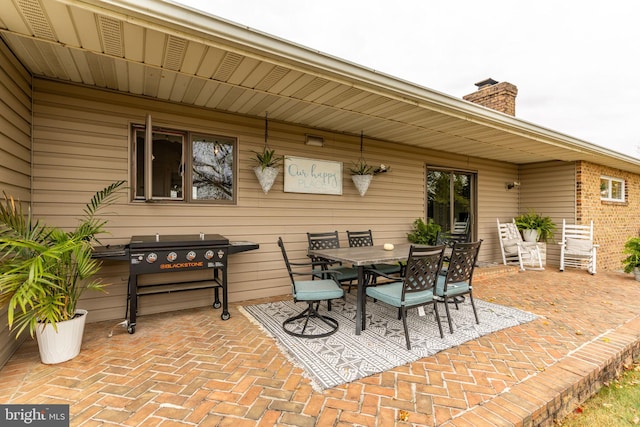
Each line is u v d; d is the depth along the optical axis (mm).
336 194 4855
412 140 5301
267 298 4191
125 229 3395
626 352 2617
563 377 2113
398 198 5551
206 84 3154
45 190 3027
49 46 2412
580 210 6391
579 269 6262
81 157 3182
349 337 2816
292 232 4461
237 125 4035
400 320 3277
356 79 2859
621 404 2125
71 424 1625
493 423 1642
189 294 3734
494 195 7012
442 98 3486
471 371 2201
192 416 1694
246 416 1699
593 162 6641
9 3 1768
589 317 3363
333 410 1756
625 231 7609
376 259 2949
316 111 3879
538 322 3203
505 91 6098
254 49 2328
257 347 2596
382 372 2186
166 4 1925
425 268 2727
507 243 6375
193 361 2340
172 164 3709
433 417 1694
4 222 2143
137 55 2410
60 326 2293
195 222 3768
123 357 2400
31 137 2957
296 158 4484
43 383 2021
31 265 1952
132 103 3416
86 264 2502
